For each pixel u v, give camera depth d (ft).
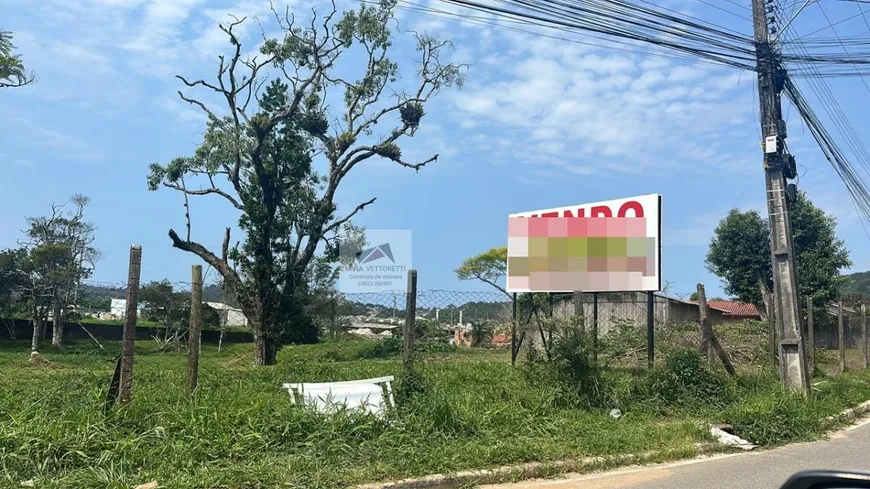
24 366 59.82
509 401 29.45
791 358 37.81
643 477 22.27
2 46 71.92
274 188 81.41
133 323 23.63
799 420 30.99
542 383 31.99
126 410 22.25
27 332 116.16
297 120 82.94
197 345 26.09
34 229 110.63
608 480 21.83
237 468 18.95
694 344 46.98
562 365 32.19
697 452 26.13
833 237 112.37
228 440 21.11
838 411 35.42
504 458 22.62
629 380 33.94
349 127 88.63
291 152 82.12
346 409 24.29
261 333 79.00
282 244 81.66
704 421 29.78
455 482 20.59
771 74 38.52
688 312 94.02
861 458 25.84
